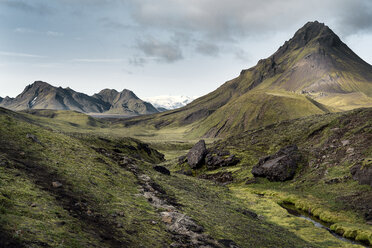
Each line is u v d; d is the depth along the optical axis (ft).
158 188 162.20
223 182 323.57
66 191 95.20
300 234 149.59
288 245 120.47
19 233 51.72
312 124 394.11
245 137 460.14
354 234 153.69
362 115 332.60
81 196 95.96
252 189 273.33
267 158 318.04
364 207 182.80
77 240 59.67
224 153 401.70
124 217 91.09
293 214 196.85
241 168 344.08
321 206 202.18
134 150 537.65
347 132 311.47
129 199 116.37
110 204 99.71
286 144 373.81
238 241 104.99
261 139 427.33
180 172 400.26
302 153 308.40
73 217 74.28
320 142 327.88
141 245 72.33
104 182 126.93
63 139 178.81
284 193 245.04
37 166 111.75
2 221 55.31
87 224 73.56
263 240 117.08
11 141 132.05
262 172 294.87
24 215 63.26
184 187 201.98
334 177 239.09
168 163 472.44
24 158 116.57
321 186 236.63
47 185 94.22
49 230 59.11
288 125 441.68
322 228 164.04
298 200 222.89
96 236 67.26
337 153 279.90
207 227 110.52
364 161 223.92
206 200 179.22
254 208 199.00
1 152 113.19
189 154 428.56
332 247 130.93
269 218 177.47
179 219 105.91
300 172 279.28
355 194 201.87
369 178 206.59
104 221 81.41
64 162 132.16
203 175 363.76
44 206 73.82
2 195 70.23
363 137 280.51
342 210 188.85
